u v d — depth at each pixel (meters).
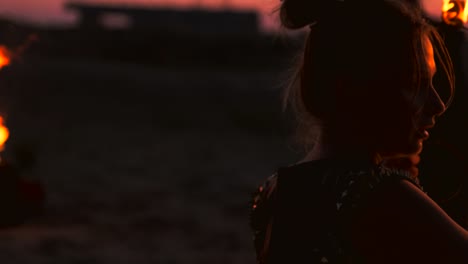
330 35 1.24
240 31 68.38
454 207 1.64
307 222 1.23
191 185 12.40
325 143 1.28
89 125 21.02
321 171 1.25
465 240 1.13
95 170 13.65
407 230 1.14
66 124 20.88
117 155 15.94
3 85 25.20
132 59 43.56
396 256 1.15
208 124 21.89
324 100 1.25
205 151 17.09
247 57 43.16
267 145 18.19
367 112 1.22
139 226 8.80
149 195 11.15
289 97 1.34
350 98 1.22
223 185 12.52
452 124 1.63
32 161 9.04
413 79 1.21
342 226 1.19
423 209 1.15
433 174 1.65
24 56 30.80
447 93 1.61
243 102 25.67
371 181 1.19
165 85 29.12
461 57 1.61
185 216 9.55
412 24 1.22
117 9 64.06
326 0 1.25
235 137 19.55
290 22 1.28
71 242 7.62
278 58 42.19
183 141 18.77
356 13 1.23
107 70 31.44
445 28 1.61
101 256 7.29
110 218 9.15
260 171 14.50
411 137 1.24
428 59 1.25
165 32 47.69
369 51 1.21
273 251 1.27
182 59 44.00
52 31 44.41
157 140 18.77
